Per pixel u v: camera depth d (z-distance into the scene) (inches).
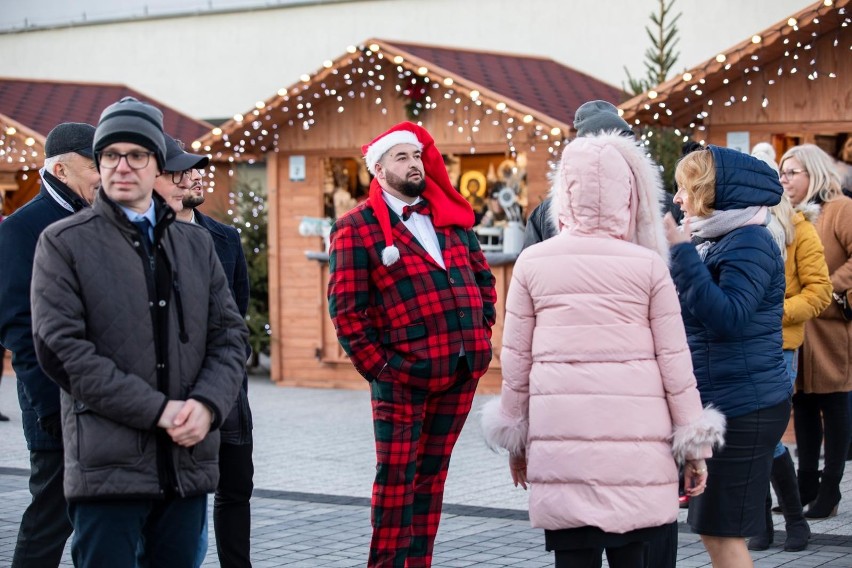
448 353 267.9
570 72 771.4
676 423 209.2
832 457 354.9
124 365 195.8
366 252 269.3
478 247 286.0
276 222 709.3
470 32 946.7
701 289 231.1
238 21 1042.7
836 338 353.1
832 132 522.9
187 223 212.4
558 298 209.9
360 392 680.4
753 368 240.8
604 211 211.3
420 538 275.6
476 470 445.1
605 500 204.4
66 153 246.8
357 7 991.6
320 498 396.2
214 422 198.8
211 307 209.5
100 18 1114.1
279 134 706.2
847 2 489.7
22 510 374.3
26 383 230.8
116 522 195.3
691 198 244.5
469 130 656.4
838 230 373.4
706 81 534.9
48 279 194.1
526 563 306.5
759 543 318.7
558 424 207.6
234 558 263.6
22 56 1146.7
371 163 274.7
